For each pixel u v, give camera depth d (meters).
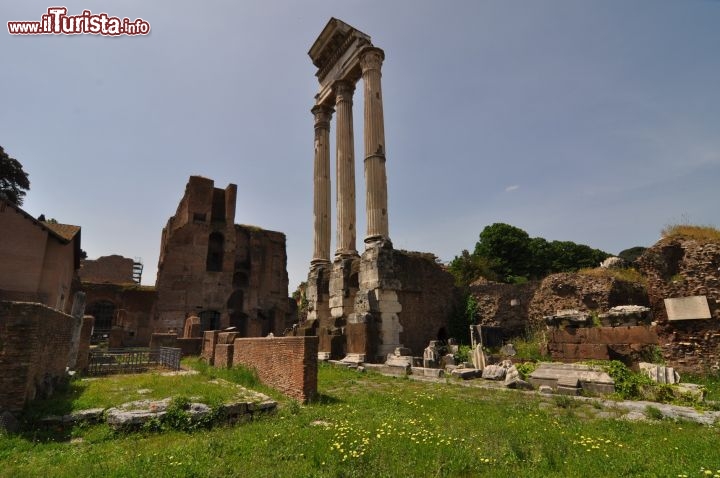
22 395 7.61
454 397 11.04
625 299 21.25
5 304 7.78
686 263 13.95
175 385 11.02
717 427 7.61
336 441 6.63
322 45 29.30
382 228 22.12
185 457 6.06
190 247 48.34
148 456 6.12
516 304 25.52
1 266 21.41
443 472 5.29
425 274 23.36
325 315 24.45
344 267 23.19
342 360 19.34
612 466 5.38
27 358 7.78
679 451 6.04
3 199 21.81
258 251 53.16
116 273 59.16
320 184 28.23
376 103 24.22
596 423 7.98
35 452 6.38
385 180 23.25
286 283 55.75
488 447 6.27
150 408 8.17
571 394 11.09
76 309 15.59
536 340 21.33
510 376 12.92
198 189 50.59
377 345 19.52
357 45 26.42
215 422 8.27
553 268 52.12
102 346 35.34
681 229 14.98
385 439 6.65
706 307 13.14
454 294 26.20
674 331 13.83
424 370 15.11
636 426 7.68
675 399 9.84
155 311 45.06
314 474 5.36
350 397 11.20
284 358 11.38
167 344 25.67
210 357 19.47
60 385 10.88
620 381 11.15
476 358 16.20
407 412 9.02
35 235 22.53
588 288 21.94
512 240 49.25
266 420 8.61
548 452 5.90
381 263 20.78
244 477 5.30
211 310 47.56
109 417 7.74
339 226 24.92
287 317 54.22
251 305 50.38
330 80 29.06
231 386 11.18
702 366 12.98
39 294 22.56
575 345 16.80
